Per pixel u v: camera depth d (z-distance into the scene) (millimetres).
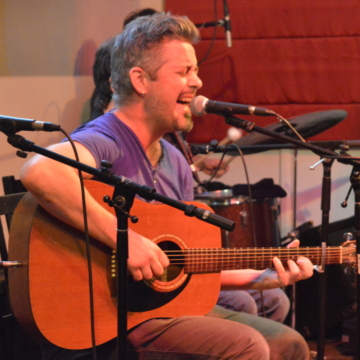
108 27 12328
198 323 5969
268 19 13508
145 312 6070
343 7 13359
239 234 9773
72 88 11625
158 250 5770
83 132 6164
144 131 6570
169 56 6297
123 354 4965
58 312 5602
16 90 10586
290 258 6621
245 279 6840
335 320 10531
